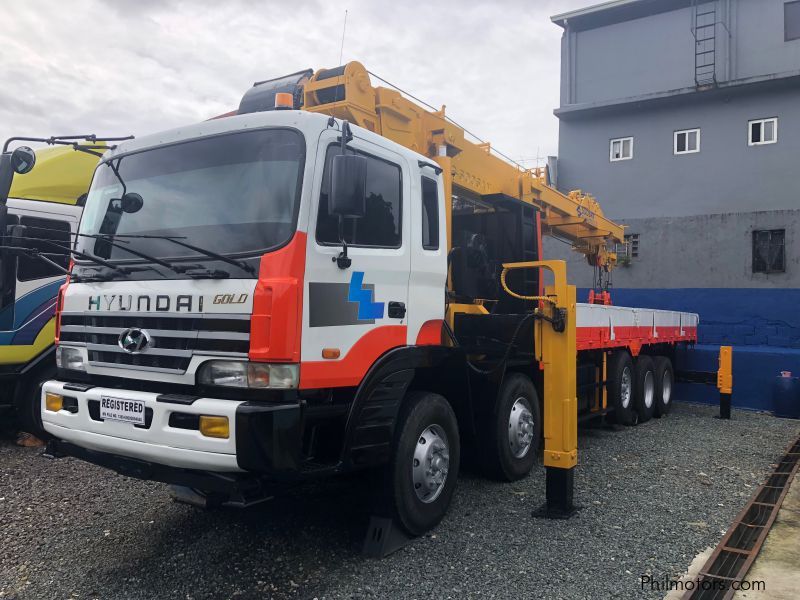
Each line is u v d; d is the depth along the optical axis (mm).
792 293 15227
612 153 19484
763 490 5789
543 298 5004
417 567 3969
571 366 4961
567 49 19953
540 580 3783
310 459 3740
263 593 3635
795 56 16734
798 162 16766
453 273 5871
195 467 3432
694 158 18141
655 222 18625
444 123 6332
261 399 3373
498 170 7395
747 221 17375
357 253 4000
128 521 4781
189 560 4086
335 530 4582
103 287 4055
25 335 7246
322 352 3672
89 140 4496
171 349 3611
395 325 4359
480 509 5086
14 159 4418
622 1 18719
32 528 4645
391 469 4215
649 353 10523
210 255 3547
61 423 4016
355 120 5371
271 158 3781
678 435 8508
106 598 3590
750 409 11477
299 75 5805
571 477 5047
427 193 4887
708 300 16156
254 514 4918
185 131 4172
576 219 10039
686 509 5156
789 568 3934
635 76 18906
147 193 4164
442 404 4680
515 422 5941
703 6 17844
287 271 3490
